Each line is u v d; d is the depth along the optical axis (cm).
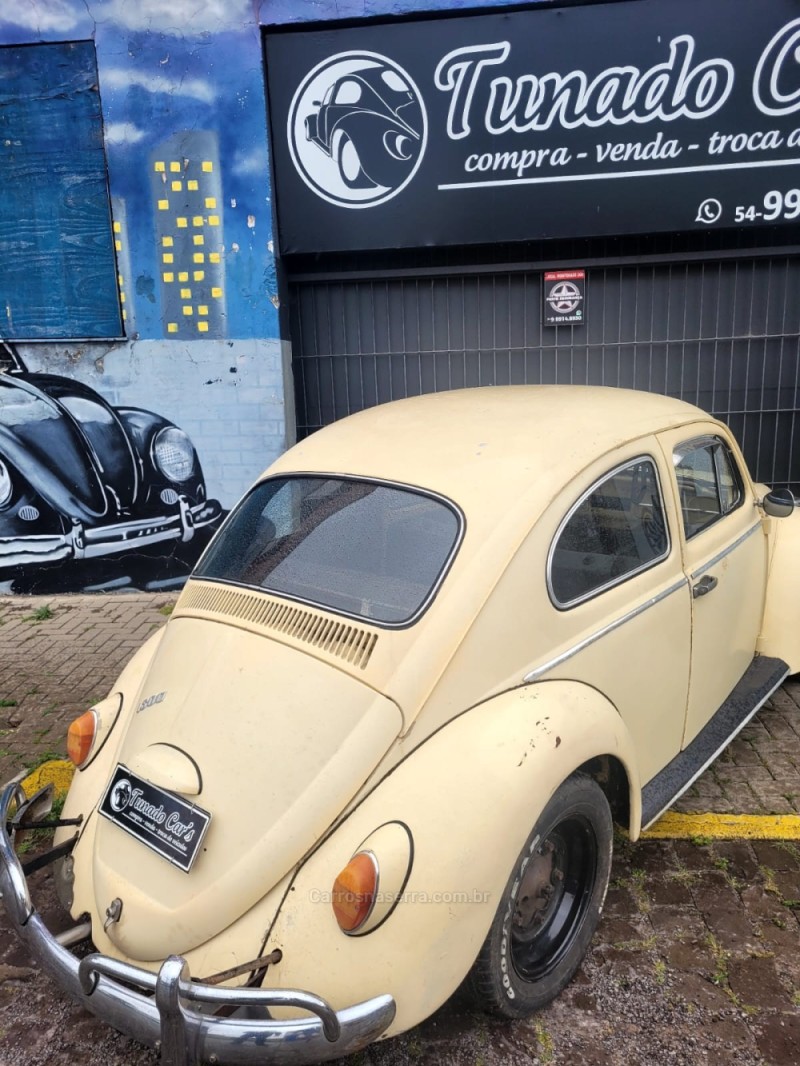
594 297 634
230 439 629
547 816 214
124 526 649
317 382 665
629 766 249
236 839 196
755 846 308
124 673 284
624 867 298
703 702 322
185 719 220
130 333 613
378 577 231
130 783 218
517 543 226
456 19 559
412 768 201
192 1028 173
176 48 568
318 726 204
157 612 613
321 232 605
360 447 281
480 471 247
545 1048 224
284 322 625
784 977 246
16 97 579
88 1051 232
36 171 590
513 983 217
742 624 355
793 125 557
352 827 194
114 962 180
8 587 662
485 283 638
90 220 595
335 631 221
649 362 643
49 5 563
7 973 263
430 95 573
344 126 584
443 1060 221
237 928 193
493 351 650
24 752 403
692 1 541
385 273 633
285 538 261
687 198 577
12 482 641
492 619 219
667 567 284
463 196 591
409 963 181
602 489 259
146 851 207
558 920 242
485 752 203
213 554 282
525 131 575
